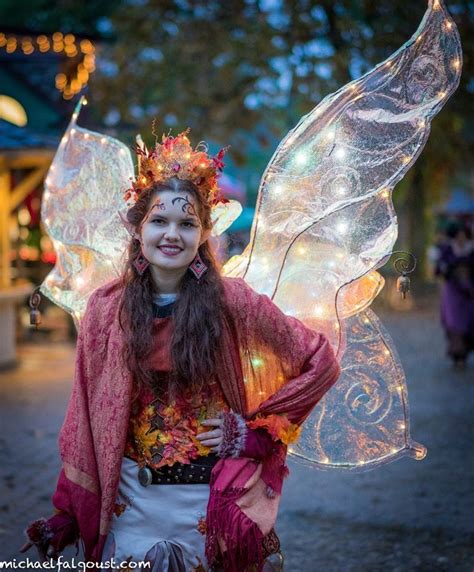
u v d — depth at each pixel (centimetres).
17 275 1377
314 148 302
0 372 1070
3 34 1341
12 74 1355
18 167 1175
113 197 330
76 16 1941
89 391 271
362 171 297
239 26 1702
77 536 280
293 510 525
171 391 265
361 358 304
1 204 1121
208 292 266
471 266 1061
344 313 298
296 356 269
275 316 269
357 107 298
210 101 1698
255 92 1694
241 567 260
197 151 281
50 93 1366
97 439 268
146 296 267
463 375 1028
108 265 325
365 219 294
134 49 1702
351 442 304
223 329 266
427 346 1302
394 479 592
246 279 301
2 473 605
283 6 1655
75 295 329
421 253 2244
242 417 271
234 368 269
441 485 577
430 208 2480
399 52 294
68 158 344
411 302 1989
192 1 1728
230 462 264
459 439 705
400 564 438
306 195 301
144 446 269
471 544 467
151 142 1662
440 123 1650
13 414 813
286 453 281
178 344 261
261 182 302
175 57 1697
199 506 268
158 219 266
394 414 300
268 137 1933
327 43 1670
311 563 439
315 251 296
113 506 267
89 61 1386
